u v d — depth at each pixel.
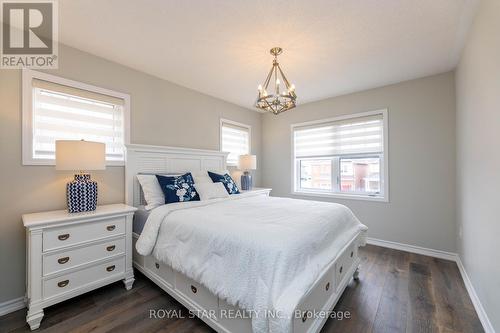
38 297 1.62
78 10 1.70
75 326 1.60
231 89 3.38
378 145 3.32
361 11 1.72
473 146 1.95
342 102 3.62
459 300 1.92
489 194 1.58
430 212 2.90
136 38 2.08
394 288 2.11
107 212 1.97
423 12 1.73
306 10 1.71
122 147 2.59
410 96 3.03
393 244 3.16
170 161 2.95
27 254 1.77
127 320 1.67
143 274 2.28
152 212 2.06
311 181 4.08
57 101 2.16
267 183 4.61
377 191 3.37
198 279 1.50
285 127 4.34
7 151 1.84
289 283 1.20
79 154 1.86
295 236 1.42
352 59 2.47
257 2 1.63
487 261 1.62
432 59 2.47
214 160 3.58
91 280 1.88
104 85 2.43
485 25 1.56
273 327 1.08
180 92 3.20
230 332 1.41
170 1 1.62
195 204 2.26
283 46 2.21
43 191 2.01
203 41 2.13
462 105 2.35
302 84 3.18
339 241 1.84
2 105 1.83
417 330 1.58
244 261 1.32
